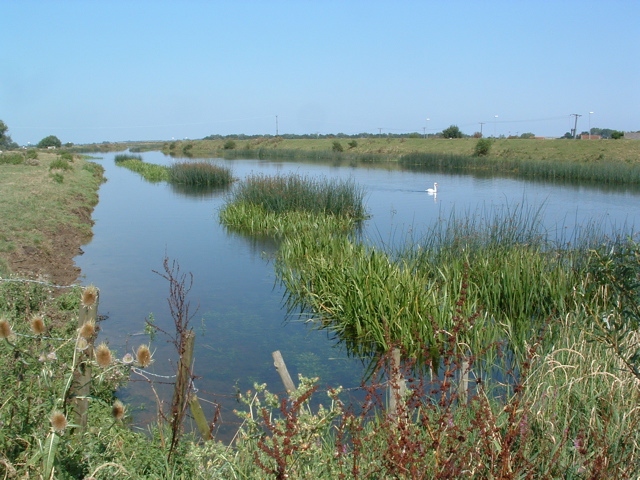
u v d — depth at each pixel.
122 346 8.55
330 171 47.91
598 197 28.42
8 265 10.96
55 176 30.12
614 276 4.20
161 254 16.19
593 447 3.93
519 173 46.28
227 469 3.71
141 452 4.14
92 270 13.92
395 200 27.36
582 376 5.11
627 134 76.00
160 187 38.09
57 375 4.19
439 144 73.38
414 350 8.12
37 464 3.23
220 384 7.48
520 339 8.05
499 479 3.08
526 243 11.98
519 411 4.11
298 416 3.50
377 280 9.58
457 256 11.45
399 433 3.32
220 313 10.66
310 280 11.88
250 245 17.73
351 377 7.84
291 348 8.96
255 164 58.91
